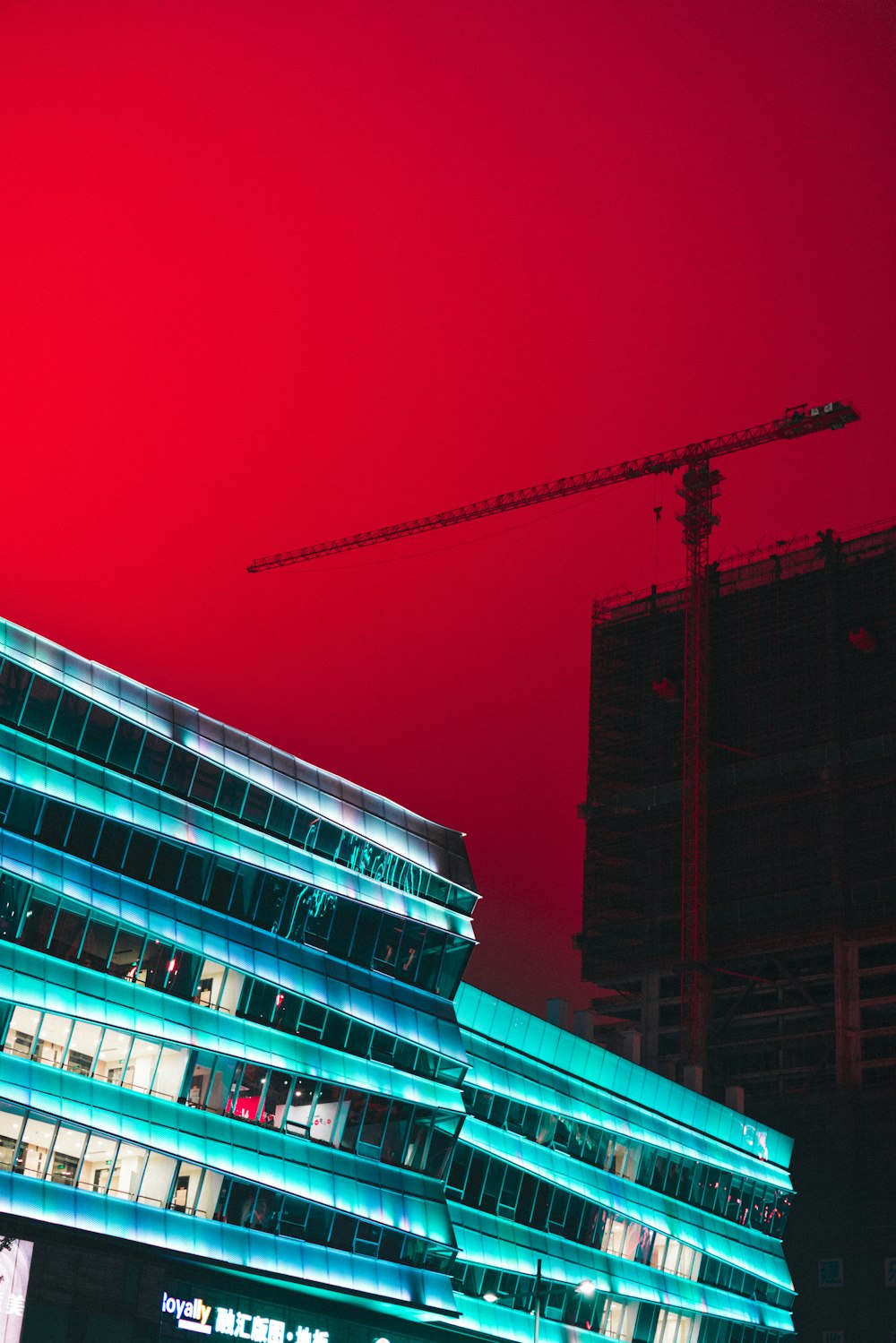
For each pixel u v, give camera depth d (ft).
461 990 311.06
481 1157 306.96
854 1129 586.45
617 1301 336.70
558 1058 335.26
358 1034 277.23
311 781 281.74
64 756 241.14
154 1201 237.04
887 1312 542.57
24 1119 220.64
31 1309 218.59
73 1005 230.27
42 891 230.89
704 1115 378.94
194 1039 246.88
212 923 256.93
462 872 308.60
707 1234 371.56
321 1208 261.65
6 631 236.43
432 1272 280.72
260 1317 254.68
